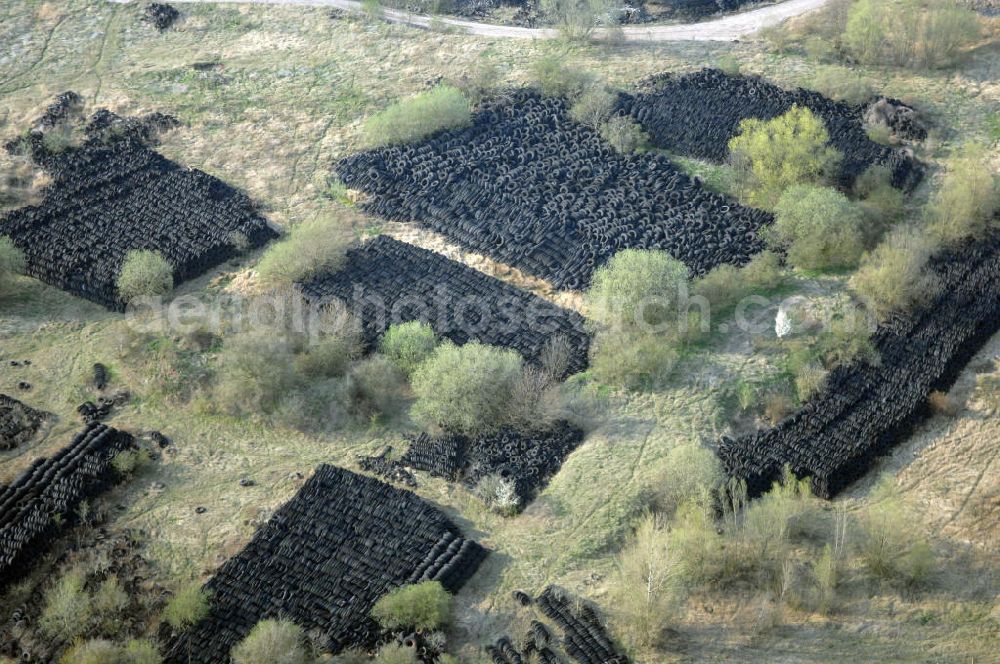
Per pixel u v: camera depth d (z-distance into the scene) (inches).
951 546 2341.3
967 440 2591.0
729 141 3560.5
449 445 2652.6
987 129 3602.4
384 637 2175.2
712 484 2412.6
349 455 2689.5
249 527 2477.9
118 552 2421.3
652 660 2111.2
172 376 2910.9
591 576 2298.2
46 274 3255.4
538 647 2130.9
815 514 2433.6
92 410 2817.4
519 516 2468.0
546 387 2775.6
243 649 2110.0
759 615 2186.3
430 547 2365.9
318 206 3563.0
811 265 3120.1
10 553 2369.6
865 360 2787.9
